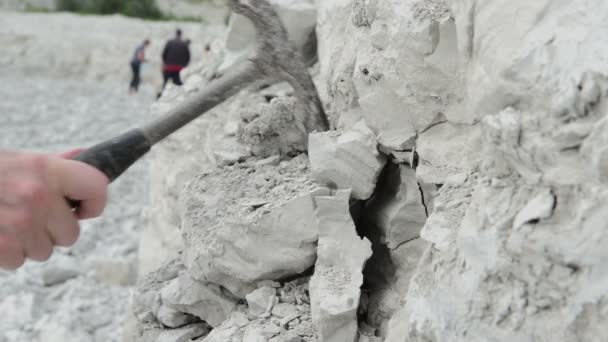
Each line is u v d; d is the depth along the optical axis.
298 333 1.61
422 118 1.68
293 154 2.07
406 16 1.68
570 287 1.07
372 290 1.80
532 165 1.12
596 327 1.05
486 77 1.24
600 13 1.12
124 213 5.14
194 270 1.88
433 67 1.63
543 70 1.12
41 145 7.65
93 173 1.16
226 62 2.85
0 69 13.20
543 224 1.09
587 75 1.07
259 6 1.94
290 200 1.72
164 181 2.93
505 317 1.13
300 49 2.76
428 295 1.26
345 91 1.98
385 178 1.88
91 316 3.53
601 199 1.04
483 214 1.18
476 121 1.56
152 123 1.74
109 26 14.39
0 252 1.10
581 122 1.08
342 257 1.62
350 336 1.53
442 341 1.19
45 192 1.11
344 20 2.26
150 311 2.15
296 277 1.80
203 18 17.09
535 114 1.13
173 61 8.87
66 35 13.92
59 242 1.17
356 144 1.75
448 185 1.48
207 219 1.90
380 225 1.84
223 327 1.78
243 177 1.98
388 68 1.72
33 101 10.39
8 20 15.25
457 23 1.51
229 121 2.46
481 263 1.16
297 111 2.03
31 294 3.71
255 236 1.74
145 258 3.05
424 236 1.34
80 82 12.79
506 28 1.24
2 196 1.08
